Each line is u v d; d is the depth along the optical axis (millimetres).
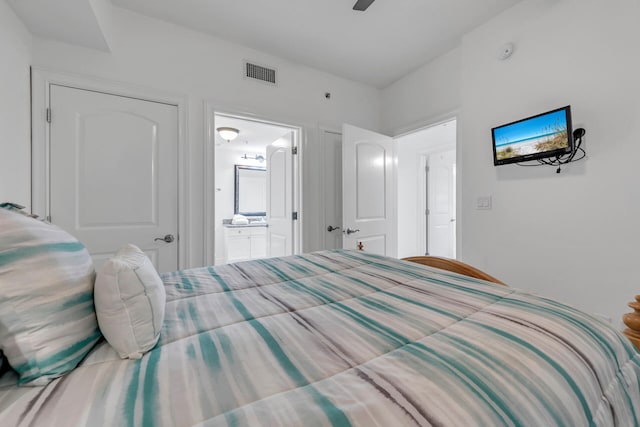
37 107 1690
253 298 925
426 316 735
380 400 423
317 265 1379
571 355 563
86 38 1736
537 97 1778
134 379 481
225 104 2279
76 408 409
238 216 5020
